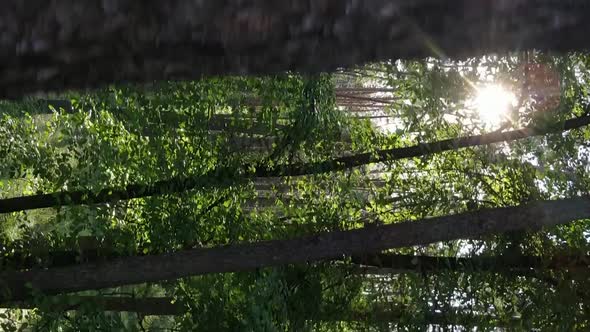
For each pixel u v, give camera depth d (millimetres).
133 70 3223
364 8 2984
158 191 8969
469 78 9055
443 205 9945
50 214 11039
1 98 3406
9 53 3023
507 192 9852
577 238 9539
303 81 8789
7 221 9672
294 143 9305
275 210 9898
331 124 9422
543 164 9531
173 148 8953
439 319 9562
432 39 3080
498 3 2990
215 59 3182
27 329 9328
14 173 8742
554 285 9602
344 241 7641
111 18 2990
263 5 2984
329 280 9500
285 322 9047
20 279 7531
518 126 9367
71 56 3090
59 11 2971
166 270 7434
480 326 9539
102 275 7434
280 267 8953
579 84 9156
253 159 9375
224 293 8984
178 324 9305
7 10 2951
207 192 9219
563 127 9117
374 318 9633
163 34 3033
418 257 9609
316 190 9812
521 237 9516
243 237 9289
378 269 9820
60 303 7723
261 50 3104
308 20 3004
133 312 9930
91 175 8742
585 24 3039
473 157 9875
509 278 9602
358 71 9305
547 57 8672
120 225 9039
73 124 8719
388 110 9852
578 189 9375
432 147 9578
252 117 9109
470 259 9500
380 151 9742
